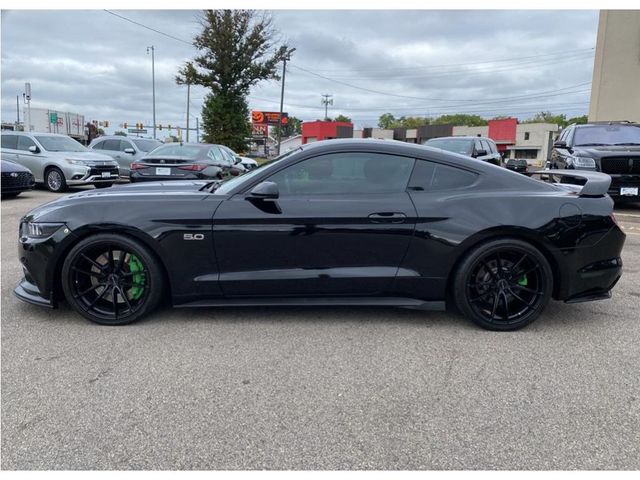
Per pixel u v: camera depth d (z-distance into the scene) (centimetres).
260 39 2792
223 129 2862
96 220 354
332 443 231
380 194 362
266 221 354
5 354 320
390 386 284
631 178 852
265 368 304
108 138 1605
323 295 369
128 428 242
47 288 366
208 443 231
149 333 356
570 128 1064
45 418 249
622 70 1634
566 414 256
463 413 257
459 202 359
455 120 10425
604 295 376
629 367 309
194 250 357
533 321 368
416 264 361
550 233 354
